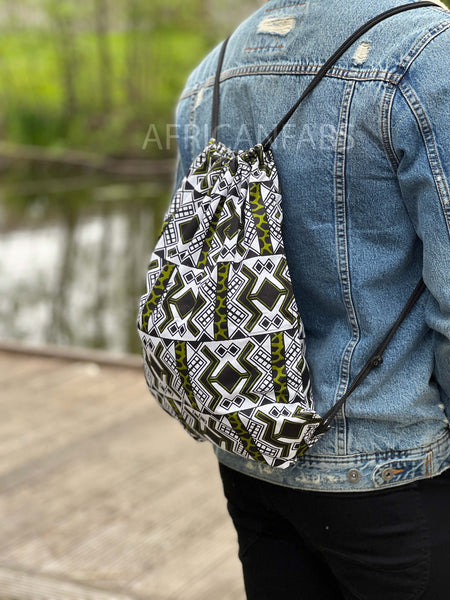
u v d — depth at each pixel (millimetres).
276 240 1021
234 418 1006
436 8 979
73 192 15016
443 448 1043
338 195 998
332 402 1022
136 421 3330
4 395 3654
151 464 2930
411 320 998
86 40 23000
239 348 1006
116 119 20547
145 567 2273
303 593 1163
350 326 1030
